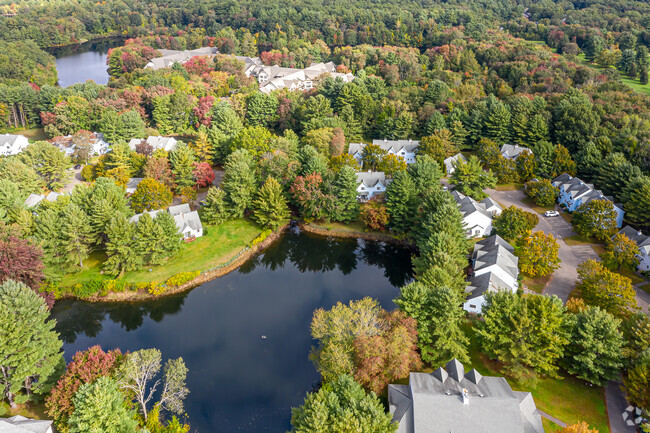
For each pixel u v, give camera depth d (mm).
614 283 70812
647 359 54125
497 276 78875
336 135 137125
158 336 76062
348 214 111062
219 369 68188
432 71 192750
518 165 131625
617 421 55625
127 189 119938
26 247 74688
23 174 113500
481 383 54312
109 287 85562
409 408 50469
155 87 179625
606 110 142875
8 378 56594
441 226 86250
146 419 53844
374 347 56688
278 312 82812
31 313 57156
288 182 116500
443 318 62656
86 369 52062
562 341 59031
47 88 175375
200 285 90438
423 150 138250
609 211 98000
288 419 59469
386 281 94250
